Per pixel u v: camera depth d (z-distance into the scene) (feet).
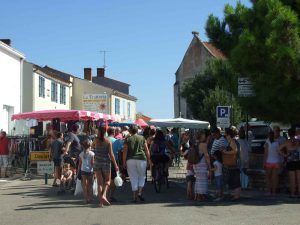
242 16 46.78
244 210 36.37
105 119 87.86
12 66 98.53
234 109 100.42
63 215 34.71
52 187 55.16
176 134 88.94
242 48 44.83
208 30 58.59
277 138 46.03
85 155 41.19
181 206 39.01
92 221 31.99
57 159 54.95
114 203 41.01
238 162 42.91
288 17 42.34
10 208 38.86
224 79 58.39
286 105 45.52
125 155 41.73
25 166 68.28
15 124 99.66
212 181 54.80
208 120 127.34
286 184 47.14
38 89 115.65
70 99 151.53
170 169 83.56
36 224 31.24
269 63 43.62
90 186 41.45
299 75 43.86
